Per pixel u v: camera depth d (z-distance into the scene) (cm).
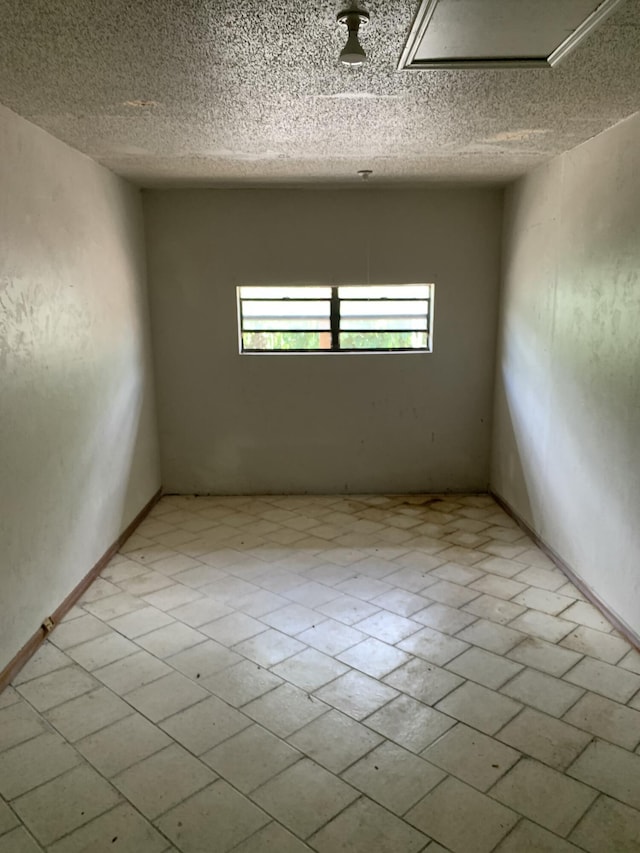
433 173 368
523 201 378
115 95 218
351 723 208
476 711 214
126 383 379
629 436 251
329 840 162
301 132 271
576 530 306
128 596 302
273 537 380
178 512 428
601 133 271
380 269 430
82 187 308
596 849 159
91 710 215
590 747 196
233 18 159
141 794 178
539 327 353
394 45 177
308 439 455
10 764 190
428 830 165
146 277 425
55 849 160
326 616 281
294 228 423
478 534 382
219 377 445
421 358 443
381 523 404
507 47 178
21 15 156
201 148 299
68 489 287
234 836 164
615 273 261
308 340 445
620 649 251
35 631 252
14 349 234
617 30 167
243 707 217
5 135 229
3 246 227
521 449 389
